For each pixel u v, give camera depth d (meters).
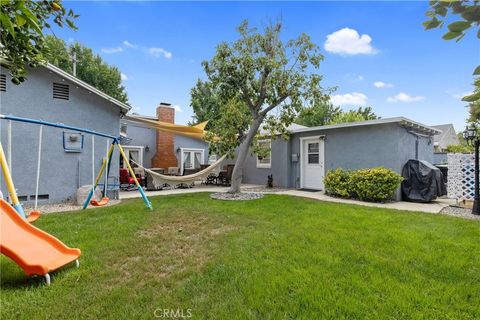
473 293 2.41
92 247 3.52
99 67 20.81
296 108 7.64
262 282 2.60
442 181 7.93
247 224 4.72
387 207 6.55
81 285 2.55
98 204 6.15
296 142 10.68
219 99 8.58
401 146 7.85
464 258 3.18
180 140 13.94
